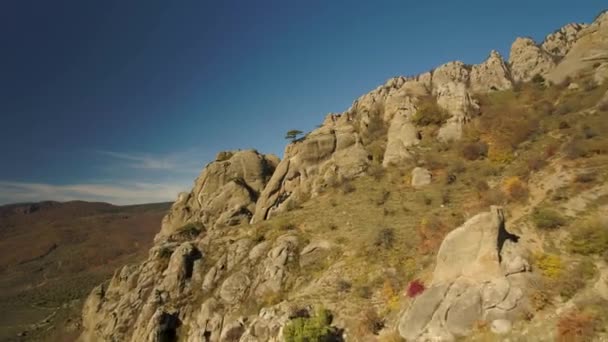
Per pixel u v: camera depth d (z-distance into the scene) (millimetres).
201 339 38469
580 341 20547
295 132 72062
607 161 35906
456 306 24703
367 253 37500
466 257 26547
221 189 72562
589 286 23578
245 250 46719
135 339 44688
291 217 51406
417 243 36406
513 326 22875
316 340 27578
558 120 51719
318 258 40812
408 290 29844
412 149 58188
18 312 123375
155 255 54875
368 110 79688
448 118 61156
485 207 38125
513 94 70750
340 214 47750
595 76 60156
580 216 29844
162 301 46031
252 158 77625
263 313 33750
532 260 26219
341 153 63844
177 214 78625
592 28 72250
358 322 29875
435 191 46344
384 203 47344
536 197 35938
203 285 45750
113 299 62125
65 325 79062
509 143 50156
